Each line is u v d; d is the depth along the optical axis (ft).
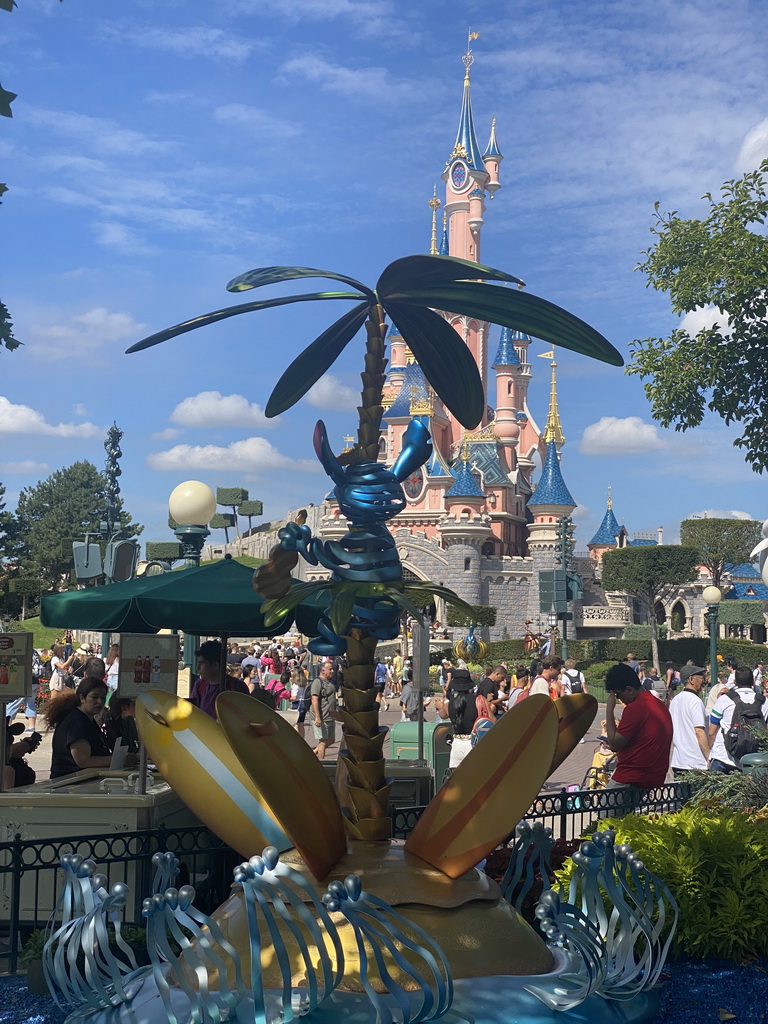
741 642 202.28
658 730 26.86
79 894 12.45
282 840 12.16
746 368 49.70
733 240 49.26
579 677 60.75
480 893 11.68
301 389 15.10
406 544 261.85
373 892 11.18
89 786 23.94
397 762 31.53
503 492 298.56
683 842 19.66
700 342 49.67
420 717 34.63
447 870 11.76
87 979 11.75
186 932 19.17
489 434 306.35
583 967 11.66
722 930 18.40
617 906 12.41
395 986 9.68
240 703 11.55
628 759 26.89
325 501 260.42
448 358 14.60
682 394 49.83
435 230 350.84
